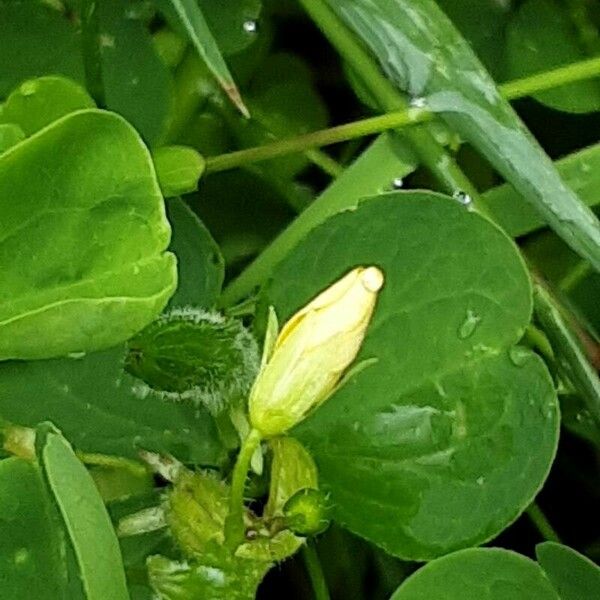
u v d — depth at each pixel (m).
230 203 0.13
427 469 0.10
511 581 0.10
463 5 0.13
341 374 0.10
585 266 0.13
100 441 0.10
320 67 0.14
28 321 0.09
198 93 0.13
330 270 0.11
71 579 0.09
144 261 0.10
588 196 0.12
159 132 0.12
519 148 0.12
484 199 0.12
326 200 0.12
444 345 0.11
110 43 0.12
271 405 0.10
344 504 0.11
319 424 0.10
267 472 0.11
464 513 0.10
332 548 0.13
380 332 0.11
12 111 0.11
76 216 0.10
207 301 0.11
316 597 0.12
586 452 0.13
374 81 0.12
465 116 0.12
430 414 0.11
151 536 0.10
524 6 0.13
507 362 0.11
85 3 0.12
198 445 0.11
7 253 0.10
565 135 0.14
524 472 0.11
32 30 0.12
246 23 0.13
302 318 0.10
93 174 0.10
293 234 0.12
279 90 0.13
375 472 0.10
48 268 0.10
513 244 0.11
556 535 0.13
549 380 0.11
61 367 0.10
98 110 0.09
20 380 0.10
